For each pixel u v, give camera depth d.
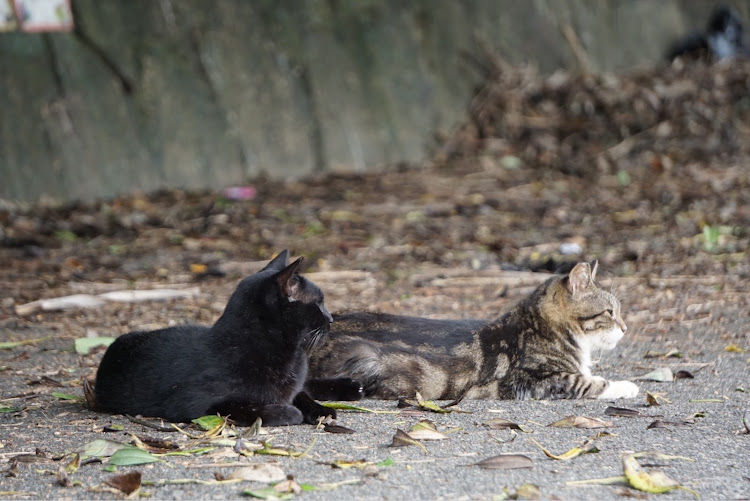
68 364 9.48
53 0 18.23
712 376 8.78
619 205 17.75
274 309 7.22
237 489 5.64
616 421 7.22
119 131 18.77
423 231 16.20
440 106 22.11
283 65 20.58
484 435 6.76
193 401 7.09
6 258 14.59
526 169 20.44
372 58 21.59
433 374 8.34
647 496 5.51
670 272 13.60
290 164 20.25
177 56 19.52
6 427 7.10
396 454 6.28
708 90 21.92
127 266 14.31
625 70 24.36
